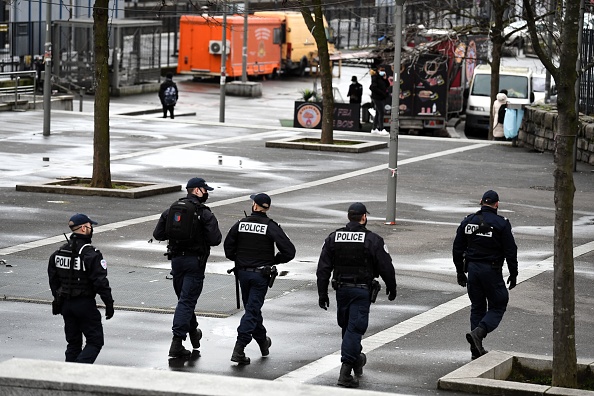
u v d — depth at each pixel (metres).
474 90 117.69
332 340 34.22
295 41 181.12
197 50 166.75
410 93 108.50
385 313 37.59
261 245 31.75
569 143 27.86
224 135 93.12
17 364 21.44
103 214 56.44
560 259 27.92
